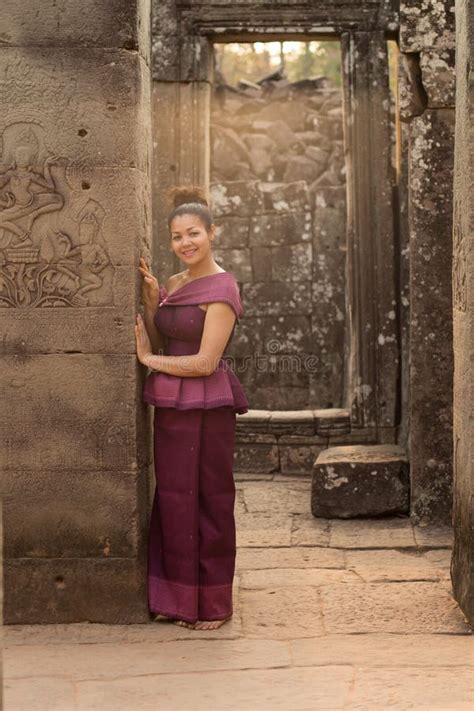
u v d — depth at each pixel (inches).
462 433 176.9
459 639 165.9
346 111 308.2
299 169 376.5
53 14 169.6
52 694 142.9
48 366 172.6
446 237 252.7
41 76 170.1
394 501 256.5
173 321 172.9
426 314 253.4
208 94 307.7
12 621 174.1
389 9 301.3
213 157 378.9
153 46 303.9
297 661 155.9
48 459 173.3
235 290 173.0
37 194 171.0
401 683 146.8
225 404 170.2
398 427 312.2
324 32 303.6
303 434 316.8
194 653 159.5
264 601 185.9
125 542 173.3
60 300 171.9
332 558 218.4
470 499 171.8
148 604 175.2
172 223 173.3
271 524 251.1
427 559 218.4
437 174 252.4
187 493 170.4
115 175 170.2
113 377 172.2
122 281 171.2
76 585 174.1
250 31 303.1
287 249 373.4
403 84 253.8
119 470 172.9
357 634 168.2
